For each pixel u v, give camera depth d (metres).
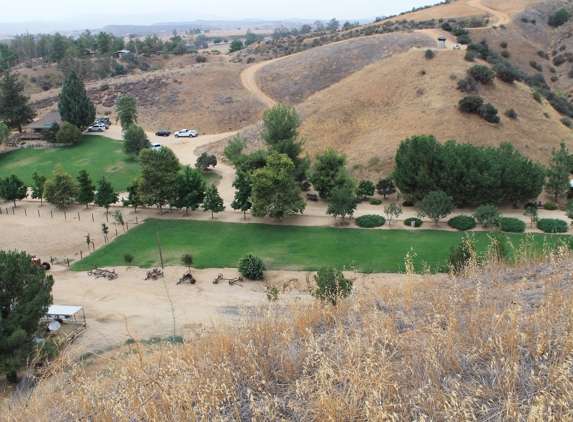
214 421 5.15
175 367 6.37
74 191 44.41
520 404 4.98
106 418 5.90
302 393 5.64
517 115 50.91
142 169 41.03
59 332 20.48
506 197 39.28
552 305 6.76
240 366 6.62
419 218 38.28
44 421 6.24
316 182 44.44
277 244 34.59
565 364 5.00
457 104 51.69
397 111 54.94
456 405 4.65
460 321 6.93
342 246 33.50
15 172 57.16
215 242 35.47
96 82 93.38
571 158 40.44
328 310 8.38
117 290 27.12
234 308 23.33
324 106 60.09
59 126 68.81
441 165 40.38
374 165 48.12
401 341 6.41
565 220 36.72
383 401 5.11
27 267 18.94
